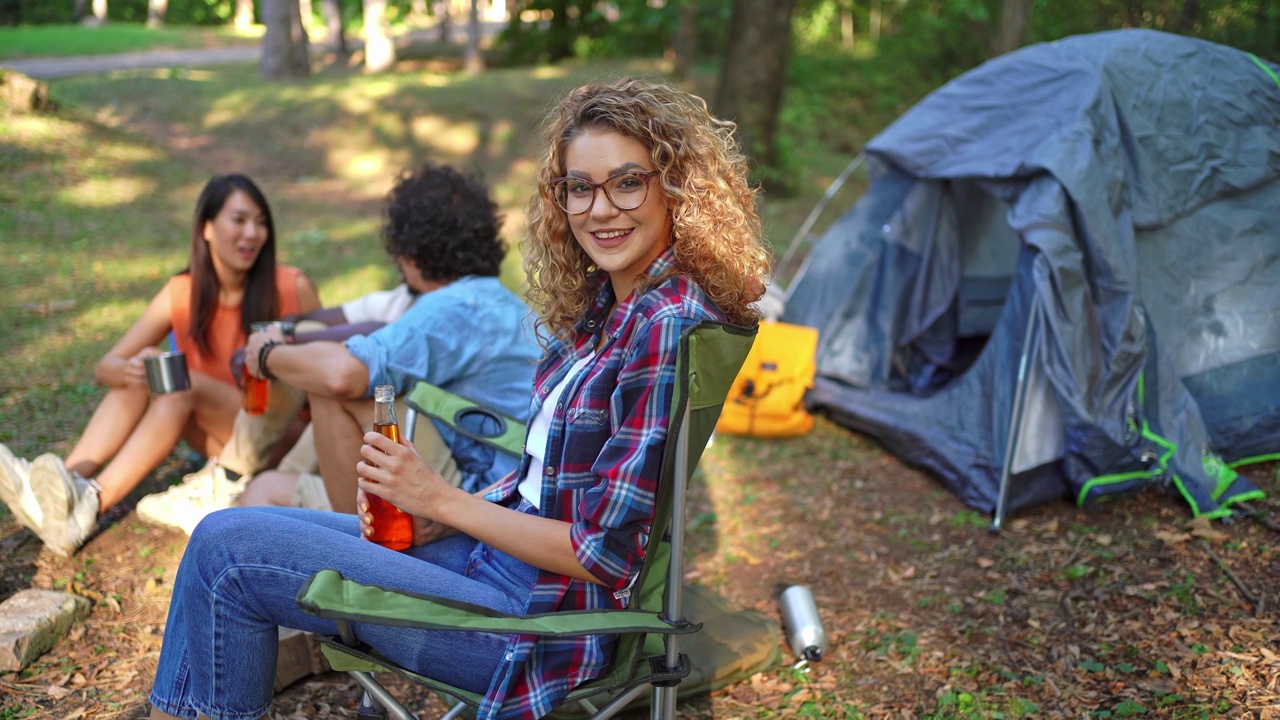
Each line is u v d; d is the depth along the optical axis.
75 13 29.08
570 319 1.88
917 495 3.81
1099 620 2.79
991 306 4.75
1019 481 3.58
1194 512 3.41
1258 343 3.87
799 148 12.82
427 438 2.46
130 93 12.02
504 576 1.76
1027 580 3.08
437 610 1.51
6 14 27.20
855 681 2.57
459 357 2.59
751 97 9.72
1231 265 3.87
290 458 3.04
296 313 3.43
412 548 1.87
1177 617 2.76
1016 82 4.10
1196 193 3.80
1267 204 3.94
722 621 2.70
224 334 3.29
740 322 1.71
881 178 4.76
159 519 3.11
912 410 4.16
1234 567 3.04
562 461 1.63
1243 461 3.79
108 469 3.05
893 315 4.62
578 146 1.64
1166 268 3.80
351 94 12.16
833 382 4.67
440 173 2.75
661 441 1.55
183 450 3.79
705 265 1.65
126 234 7.24
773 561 3.27
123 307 5.62
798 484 3.91
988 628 2.80
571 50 17.02
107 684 2.39
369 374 2.47
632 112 1.61
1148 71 3.89
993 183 3.86
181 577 1.64
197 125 11.06
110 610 2.71
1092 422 3.44
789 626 2.74
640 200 1.63
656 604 1.79
